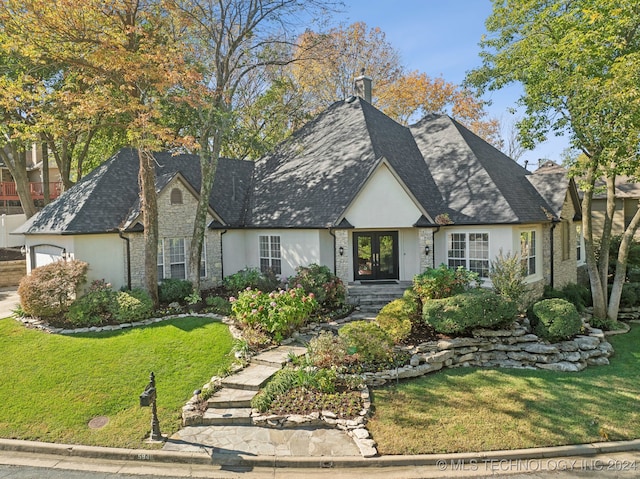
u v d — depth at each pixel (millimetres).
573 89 13617
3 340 13570
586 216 17094
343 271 17297
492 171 19062
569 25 14398
